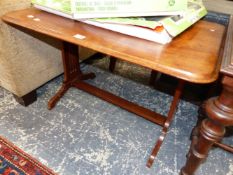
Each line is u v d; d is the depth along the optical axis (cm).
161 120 114
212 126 67
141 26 67
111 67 167
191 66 55
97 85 154
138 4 69
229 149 101
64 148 107
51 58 134
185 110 136
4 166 97
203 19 99
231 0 133
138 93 149
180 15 74
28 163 99
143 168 101
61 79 156
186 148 111
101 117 127
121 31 71
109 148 109
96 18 73
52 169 98
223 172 101
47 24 77
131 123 125
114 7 70
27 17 83
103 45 64
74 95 142
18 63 112
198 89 143
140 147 111
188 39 71
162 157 106
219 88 122
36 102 134
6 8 95
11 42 104
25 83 122
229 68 52
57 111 129
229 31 74
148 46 65
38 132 115
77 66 142
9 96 138
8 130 114
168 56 59
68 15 81
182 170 88
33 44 117
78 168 99
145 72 172
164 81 150
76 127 119
